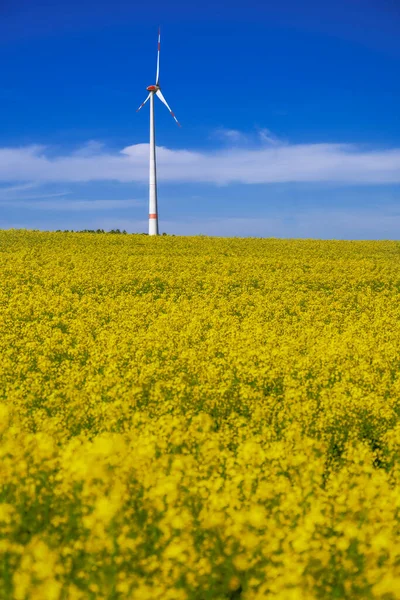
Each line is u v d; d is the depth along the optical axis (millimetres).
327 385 16500
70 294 32250
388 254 54812
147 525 6621
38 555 5484
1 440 9188
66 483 6992
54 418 11367
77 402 12844
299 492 7250
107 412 11938
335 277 41125
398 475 8617
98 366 17609
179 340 21984
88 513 6555
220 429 11672
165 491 6820
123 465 7590
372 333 25312
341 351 20500
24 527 6602
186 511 6668
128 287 35312
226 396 14281
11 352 19609
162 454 8875
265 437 10820
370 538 6297
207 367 16812
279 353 19484
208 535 6309
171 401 13281
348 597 5770
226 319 27734
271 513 7078
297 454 9008
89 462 7246
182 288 35938
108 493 6887
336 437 11906
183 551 5879
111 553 5781
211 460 8852
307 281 39750
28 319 27266
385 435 11258
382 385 15766
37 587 5203
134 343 21219
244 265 44719
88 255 46844
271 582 5594
